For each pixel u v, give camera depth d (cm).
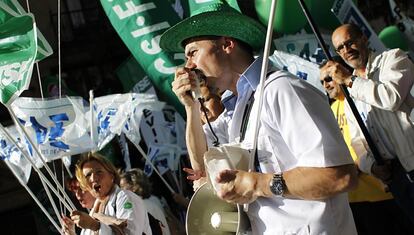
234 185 247
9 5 368
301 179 238
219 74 272
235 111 266
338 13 587
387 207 457
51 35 1242
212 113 395
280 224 250
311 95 245
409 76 396
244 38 273
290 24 604
